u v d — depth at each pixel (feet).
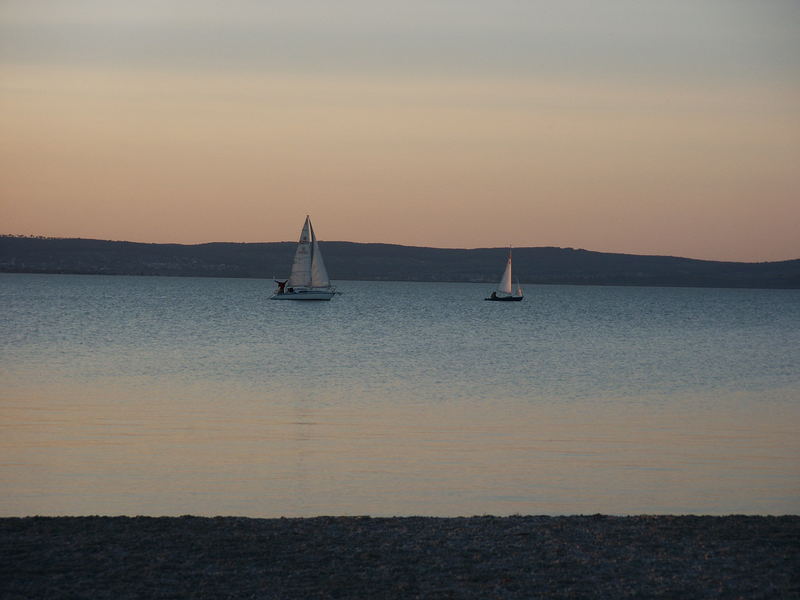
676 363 313.73
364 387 230.68
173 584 72.13
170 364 281.13
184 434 155.12
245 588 71.67
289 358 309.01
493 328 506.48
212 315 586.04
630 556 81.05
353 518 94.32
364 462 132.87
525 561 79.56
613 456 139.85
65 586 70.90
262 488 115.34
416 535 87.71
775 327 561.02
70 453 136.05
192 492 112.68
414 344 381.40
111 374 250.98
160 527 88.53
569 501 110.63
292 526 90.33
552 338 431.02
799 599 70.38
